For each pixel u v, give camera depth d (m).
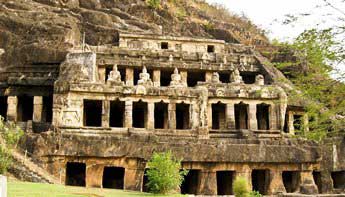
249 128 40.09
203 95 39.00
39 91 42.19
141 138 33.50
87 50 46.12
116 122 45.59
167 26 64.19
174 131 37.25
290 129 41.81
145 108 39.22
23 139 31.44
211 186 33.66
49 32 46.88
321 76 10.73
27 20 48.16
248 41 69.75
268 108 41.69
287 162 35.47
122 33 51.22
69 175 35.41
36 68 44.41
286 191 38.78
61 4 57.75
